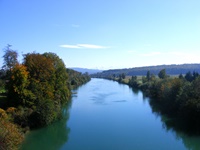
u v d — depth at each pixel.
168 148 43.81
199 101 57.62
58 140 47.28
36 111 52.91
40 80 64.25
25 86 56.88
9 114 49.44
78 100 98.31
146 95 113.62
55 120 59.06
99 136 50.09
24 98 55.19
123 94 120.62
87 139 48.31
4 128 37.09
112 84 195.88
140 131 53.88
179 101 67.69
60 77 75.06
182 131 53.69
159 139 48.53
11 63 81.50
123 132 53.03
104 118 65.88
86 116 68.06
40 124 53.06
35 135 49.16
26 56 66.94
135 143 46.03
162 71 146.12
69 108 80.12
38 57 67.00
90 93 124.25
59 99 71.50
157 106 84.69
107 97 108.50
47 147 43.50
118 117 67.19
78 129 55.16
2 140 35.00
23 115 51.00
